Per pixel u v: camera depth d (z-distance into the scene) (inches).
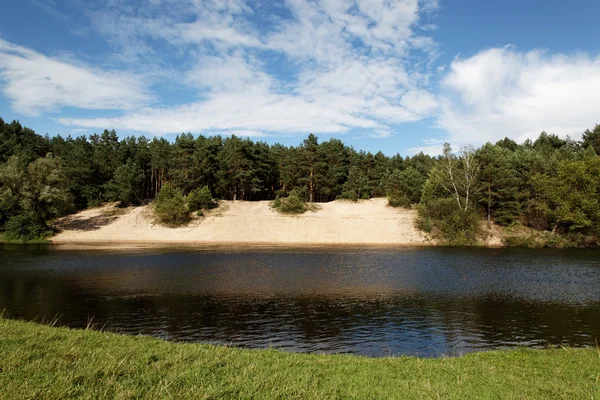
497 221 2687.0
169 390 287.7
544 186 2479.1
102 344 433.4
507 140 4628.4
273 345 575.8
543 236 2395.4
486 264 1533.0
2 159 2960.1
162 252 1820.9
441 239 2551.7
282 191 3572.8
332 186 3609.7
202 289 989.8
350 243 2474.2
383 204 3356.3
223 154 3570.4
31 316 718.5
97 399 268.2
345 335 631.8
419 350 566.6
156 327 660.1
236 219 2851.9
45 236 2391.7
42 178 2405.3
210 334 624.7
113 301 852.0
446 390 327.6
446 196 2861.7
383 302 873.5
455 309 816.3
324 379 350.9
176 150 3331.7
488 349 574.6
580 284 1112.2
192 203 2891.2
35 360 343.9
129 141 3880.4
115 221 2753.4
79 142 3484.3
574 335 645.9
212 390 292.4
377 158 4062.5
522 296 949.8
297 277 1176.8
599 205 2258.9
